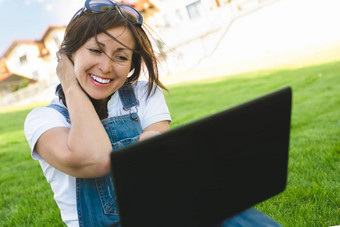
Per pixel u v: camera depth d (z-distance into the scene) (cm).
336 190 204
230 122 78
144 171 69
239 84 904
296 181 225
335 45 1168
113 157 65
